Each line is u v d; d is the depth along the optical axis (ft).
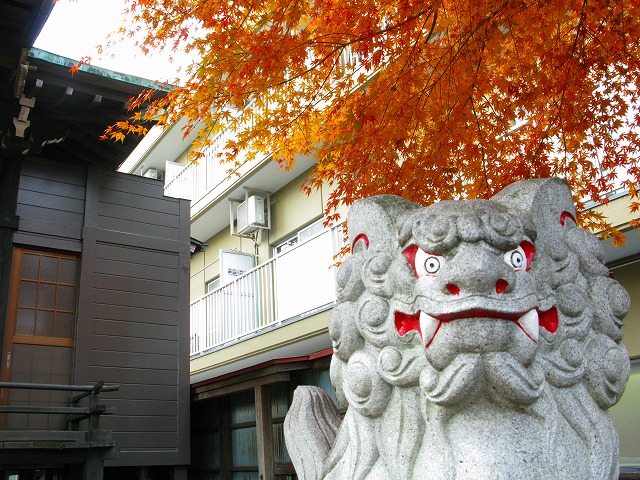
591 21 14.48
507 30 18.67
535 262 8.89
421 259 8.75
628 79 15.02
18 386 19.39
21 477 27.68
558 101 16.15
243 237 42.11
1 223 22.68
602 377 8.89
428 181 16.58
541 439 8.30
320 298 27.25
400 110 15.55
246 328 32.53
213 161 42.96
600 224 16.21
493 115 16.65
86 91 23.27
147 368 27.20
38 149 25.26
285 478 25.58
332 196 17.38
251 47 14.69
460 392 8.07
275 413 27.30
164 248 29.09
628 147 15.46
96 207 27.71
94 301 26.50
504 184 16.39
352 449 9.35
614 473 8.61
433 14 15.60
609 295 9.36
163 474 28.89
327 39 15.52
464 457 8.14
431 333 8.36
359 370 9.29
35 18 19.40
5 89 22.36
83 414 22.39
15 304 24.75
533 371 8.36
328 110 16.96
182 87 16.21
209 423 31.76
